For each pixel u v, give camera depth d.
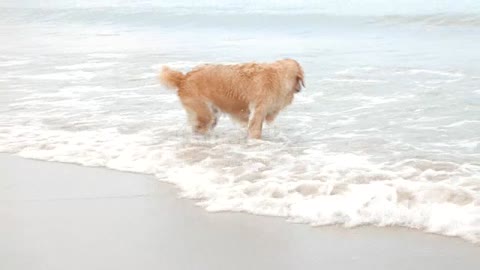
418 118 7.40
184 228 5.39
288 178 6.04
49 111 7.97
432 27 13.15
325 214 5.48
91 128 7.36
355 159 6.41
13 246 5.23
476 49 10.62
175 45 12.35
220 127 7.37
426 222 5.33
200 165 6.38
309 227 5.36
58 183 6.12
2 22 18.08
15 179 6.22
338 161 6.38
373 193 5.67
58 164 6.50
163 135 7.12
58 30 15.95
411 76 8.99
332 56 10.55
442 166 6.18
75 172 6.32
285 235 5.28
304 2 17.84
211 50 11.47
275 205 5.63
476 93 8.09
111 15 17.73
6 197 5.90
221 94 6.98
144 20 16.67
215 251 5.13
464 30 12.62
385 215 5.41
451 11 14.49
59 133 7.22
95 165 6.46
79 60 10.86
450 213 5.39
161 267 4.99
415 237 5.20
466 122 7.21
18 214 5.64
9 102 8.38
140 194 5.90
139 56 11.05
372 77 9.04
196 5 18.33
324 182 5.89
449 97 8.01
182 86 7.06
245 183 5.98
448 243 5.12
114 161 6.50
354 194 5.70
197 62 10.37
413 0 17.11
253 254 5.09
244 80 6.92
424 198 5.60
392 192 5.67
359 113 7.64
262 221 5.46
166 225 5.44
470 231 5.21
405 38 12.08
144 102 8.23
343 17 14.66
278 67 6.92
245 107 6.99
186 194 5.87
